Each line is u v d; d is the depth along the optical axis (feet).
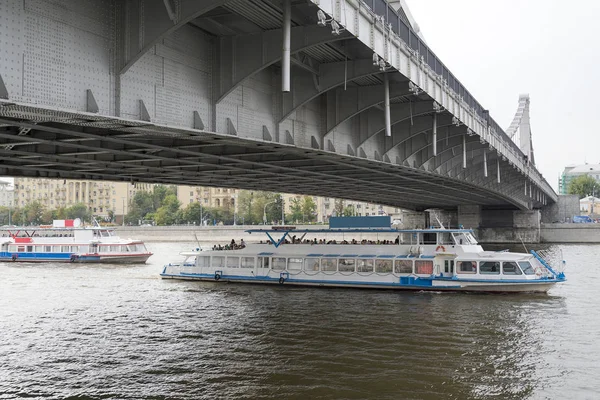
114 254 202.08
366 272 127.65
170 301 114.32
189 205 533.55
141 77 53.47
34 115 46.39
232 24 60.08
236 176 119.14
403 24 78.84
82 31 47.32
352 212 529.04
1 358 72.95
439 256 123.34
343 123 95.04
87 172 101.40
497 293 119.24
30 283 143.74
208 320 94.58
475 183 181.98
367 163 107.34
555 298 113.50
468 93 120.37
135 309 105.60
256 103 71.51
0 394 60.03
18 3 41.73
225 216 529.04
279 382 62.03
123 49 50.55
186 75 59.62
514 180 238.89
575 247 307.78
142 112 53.16
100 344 79.36
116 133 65.77
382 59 69.10
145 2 50.01
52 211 586.45
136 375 65.62
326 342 78.38
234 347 76.64
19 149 74.95
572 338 79.97
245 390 59.77
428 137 119.14
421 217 363.15
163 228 419.95
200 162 95.40
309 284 132.16
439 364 67.72
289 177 126.00
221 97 63.31
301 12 58.39
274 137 75.15
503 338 80.12
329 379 62.59
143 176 116.16
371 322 91.09
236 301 113.29
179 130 57.98
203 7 47.52
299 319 94.22
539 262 123.95
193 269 145.79
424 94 89.20
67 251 206.18
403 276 124.26
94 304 111.45
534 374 64.13
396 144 109.91
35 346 78.59
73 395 59.57
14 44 41.34
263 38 62.03
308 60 71.05
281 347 76.18
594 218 549.13
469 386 60.18
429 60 91.50
